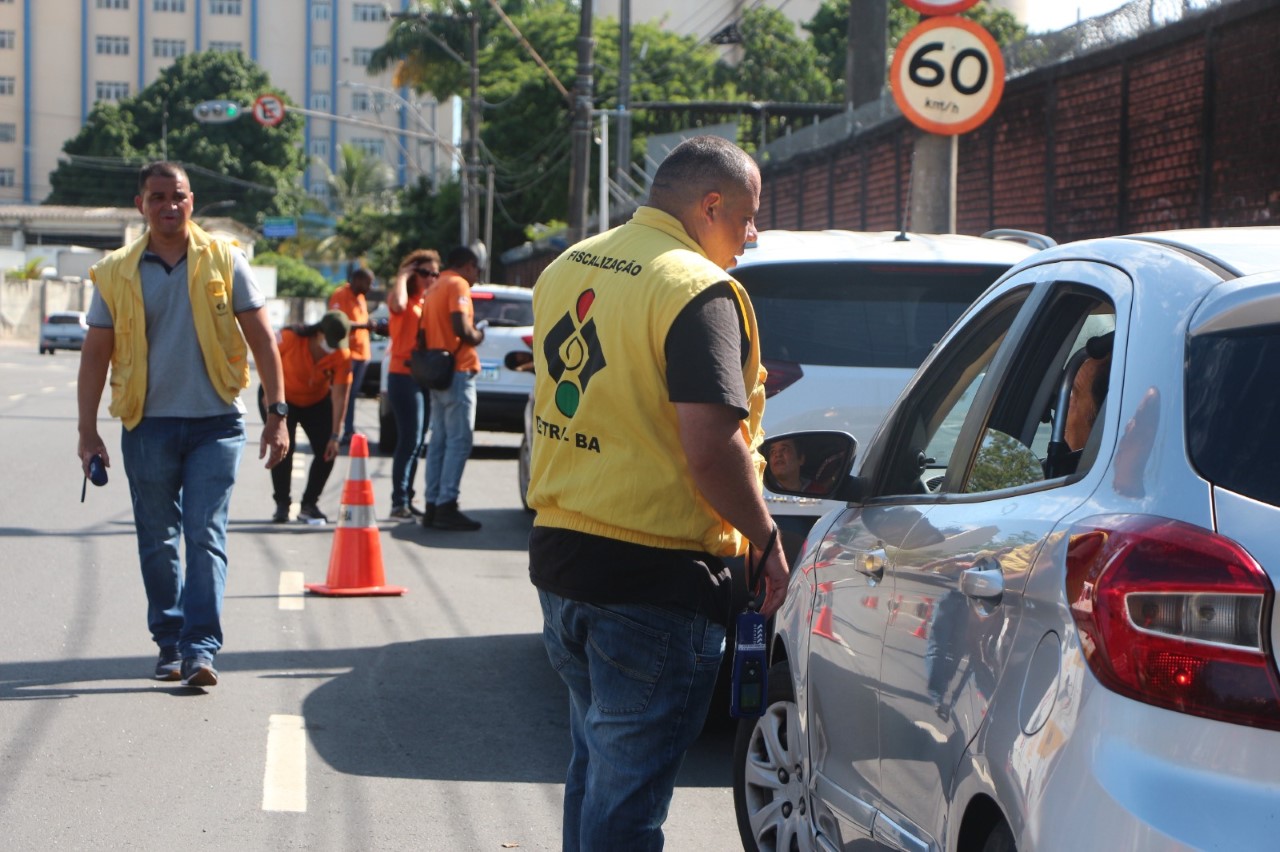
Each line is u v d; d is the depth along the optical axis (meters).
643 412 3.67
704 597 3.77
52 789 5.86
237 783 6.04
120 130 119.56
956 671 3.39
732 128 45.44
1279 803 2.56
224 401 7.36
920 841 3.56
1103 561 2.82
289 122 123.44
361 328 14.56
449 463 12.94
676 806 6.06
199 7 142.12
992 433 3.86
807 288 7.02
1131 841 2.62
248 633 8.73
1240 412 2.83
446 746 6.66
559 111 68.81
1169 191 15.06
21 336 70.88
